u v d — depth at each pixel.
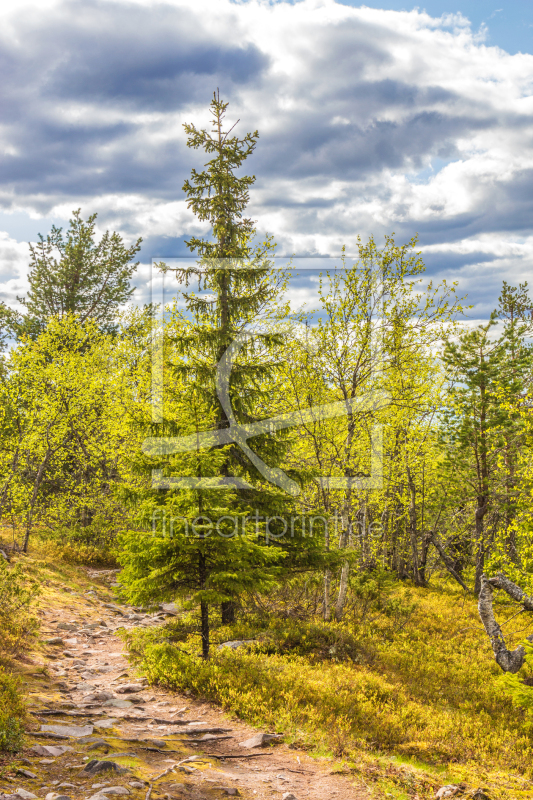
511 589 12.67
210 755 6.23
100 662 10.41
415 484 24.09
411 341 15.58
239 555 9.65
